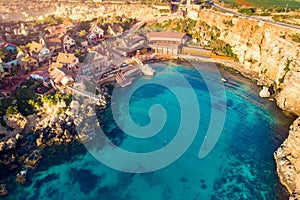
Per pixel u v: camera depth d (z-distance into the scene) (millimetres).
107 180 67562
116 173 69375
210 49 133625
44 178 67125
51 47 112188
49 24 143500
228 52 130250
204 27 143000
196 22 148375
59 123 79875
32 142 74812
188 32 147125
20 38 120188
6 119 77000
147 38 136500
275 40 110938
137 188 66000
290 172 67188
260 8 146750
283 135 83188
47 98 84625
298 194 62062
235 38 128375
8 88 87188
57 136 76625
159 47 130375
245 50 122750
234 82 110875
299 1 177000
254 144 79812
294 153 70125
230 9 151125
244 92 104250
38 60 104625
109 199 63125
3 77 91188
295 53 98750
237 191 65938
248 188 66688
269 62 111500
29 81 92188
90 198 63125
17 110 79000
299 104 90375
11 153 71062
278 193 65062
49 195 63156
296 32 109688
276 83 104438
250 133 83812
